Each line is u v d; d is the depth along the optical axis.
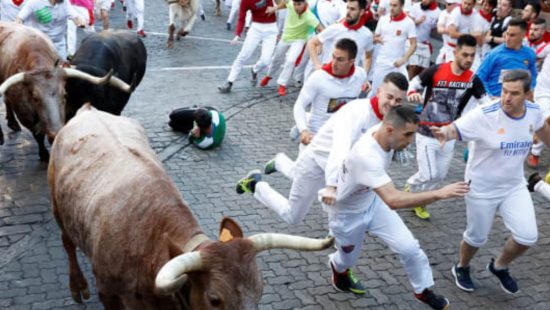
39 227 5.93
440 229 6.48
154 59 11.94
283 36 10.46
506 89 4.68
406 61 9.14
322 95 5.96
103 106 7.00
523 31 6.65
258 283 3.00
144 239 3.54
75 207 4.10
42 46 6.70
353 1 8.12
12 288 4.99
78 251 5.51
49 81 6.14
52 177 4.54
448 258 5.94
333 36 8.30
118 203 3.76
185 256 2.90
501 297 5.38
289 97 10.49
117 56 7.37
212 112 7.88
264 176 7.38
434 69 6.15
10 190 6.58
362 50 8.47
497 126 4.80
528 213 4.98
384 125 4.13
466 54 5.94
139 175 3.84
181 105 9.49
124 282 3.66
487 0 9.71
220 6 16.91
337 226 4.71
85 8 10.73
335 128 4.78
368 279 5.48
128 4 13.80
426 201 3.91
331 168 4.51
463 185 3.85
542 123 4.95
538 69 9.52
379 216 4.73
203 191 6.86
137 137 4.46
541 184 5.20
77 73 6.33
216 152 7.93
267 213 6.50
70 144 4.41
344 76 5.88
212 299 2.89
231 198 6.75
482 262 5.88
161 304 3.53
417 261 4.70
